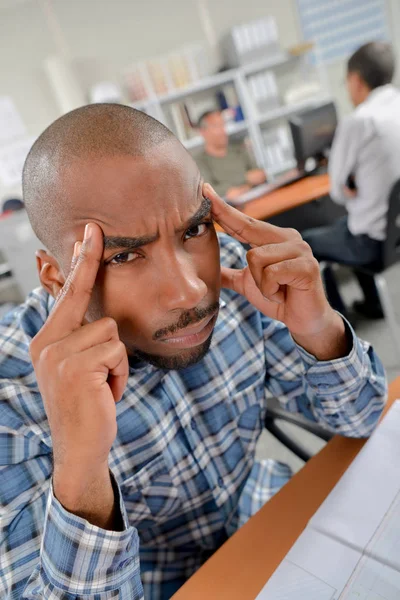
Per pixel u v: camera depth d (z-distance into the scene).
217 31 3.83
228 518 0.81
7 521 0.58
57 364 0.45
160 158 0.43
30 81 3.58
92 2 3.52
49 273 0.56
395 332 1.88
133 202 0.42
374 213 1.85
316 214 2.62
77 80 3.67
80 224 0.45
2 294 3.29
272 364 0.84
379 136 1.83
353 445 0.70
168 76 3.35
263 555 0.56
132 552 0.52
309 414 0.84
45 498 0.62
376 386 0.69
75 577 0.49
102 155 0.43
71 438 0.45
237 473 0.82
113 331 0.47
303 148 2.64
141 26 3.67
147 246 0.45
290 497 0.64
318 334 0.64
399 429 0.67
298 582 0.51
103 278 0.46
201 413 0.77
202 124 3.20
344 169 1.99
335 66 4.16
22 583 0.55
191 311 0.47
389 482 0.60
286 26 3.98
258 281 0.58
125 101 3.61
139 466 0.71
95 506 0.49
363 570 0.50
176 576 0.80
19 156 3.58
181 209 0.44
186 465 0.74
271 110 3.56
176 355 0.50
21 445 0.63
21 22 3.45
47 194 0.46
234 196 2.74
